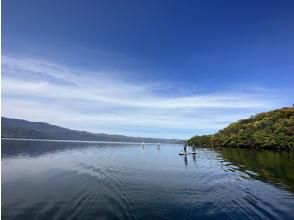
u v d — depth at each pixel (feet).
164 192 87.04
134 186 96.37
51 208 68.18
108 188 92.48
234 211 66.80
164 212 65.72
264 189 91.40
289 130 297.53
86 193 84.69
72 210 66.39
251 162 179.32
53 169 140.05
